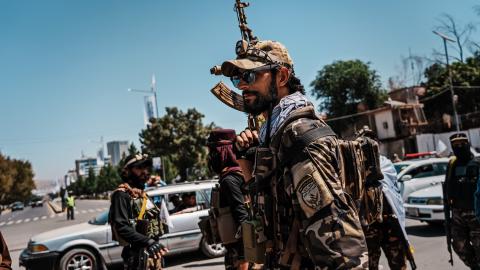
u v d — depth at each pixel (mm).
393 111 32500
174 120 30719
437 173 10758
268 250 1604
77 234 7426
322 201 1277
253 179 1816
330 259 1252
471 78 32906
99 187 86562
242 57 1668
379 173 2773
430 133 32719
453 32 33812
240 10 2053
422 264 5914
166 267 7707
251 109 1608
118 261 7559
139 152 3689
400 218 3166
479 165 3754
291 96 1516
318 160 1320
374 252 3240
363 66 34844
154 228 3568
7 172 79250
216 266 7469
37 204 82312
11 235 18734
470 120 31875
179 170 30578
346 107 34406
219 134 3080
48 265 7211
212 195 3104
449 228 4262
